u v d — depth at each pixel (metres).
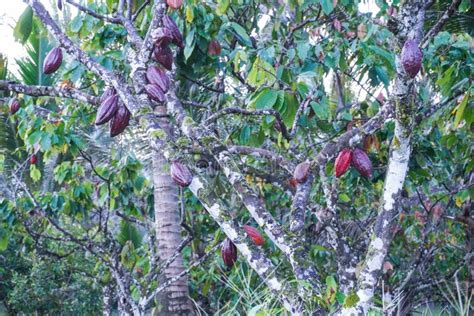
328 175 3.80
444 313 4.54
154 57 2.62
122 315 5.04
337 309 2.46
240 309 4.34
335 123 4.92
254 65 3.39
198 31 4.18
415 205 6.40
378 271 2.24
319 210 4.08
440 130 5.10
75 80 4.30
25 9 3.00
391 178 2.27
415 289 5.80
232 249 2.57
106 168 5.87
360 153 2.61
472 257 5.97
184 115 2.54
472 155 4.78
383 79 4.34
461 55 4.21
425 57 4.29
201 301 5.79
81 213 6.16
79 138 5.30
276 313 2.80
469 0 3.90
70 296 10.34
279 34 4.99
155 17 2.59
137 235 7.61
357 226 5.54
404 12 2.16
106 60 4.20
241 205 4.51
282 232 2.44
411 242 6.51
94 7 4.57
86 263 9.58
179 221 4.88
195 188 2.38
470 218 6.02
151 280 4.90
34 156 5.57
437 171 5.81
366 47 4.18
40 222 6.59
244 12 5.19
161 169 4.85
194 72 4.70
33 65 8.52
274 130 4.66
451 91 3.80
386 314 3.24
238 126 4.68
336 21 4.69
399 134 2.23
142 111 2.40
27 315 10.23
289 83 4.11
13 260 10.69
